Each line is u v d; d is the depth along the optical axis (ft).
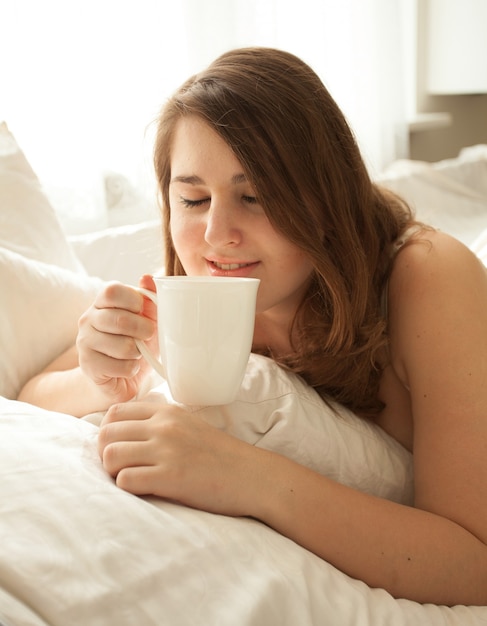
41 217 4.22
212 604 1.83
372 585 2.29
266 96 2.64
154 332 2.71
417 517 2.40
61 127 5.86
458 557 2.35
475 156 9.53
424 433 2.67
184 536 1.96
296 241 2.67
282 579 1.95
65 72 5.84
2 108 5.56
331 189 2.83
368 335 2.94
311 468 2.68
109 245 5.04
